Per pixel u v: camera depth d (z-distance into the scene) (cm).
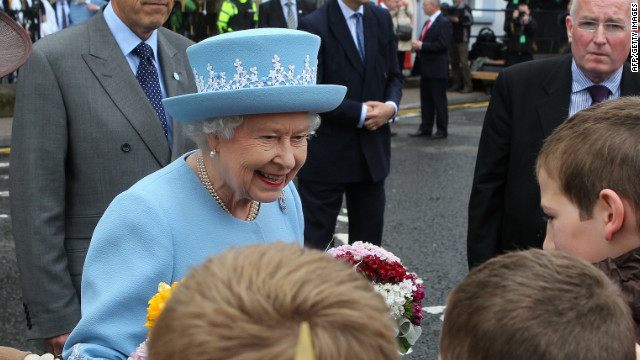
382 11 414
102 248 176
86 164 255
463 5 1464
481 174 296
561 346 102
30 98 248
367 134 405
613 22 261
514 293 107
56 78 252
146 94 269
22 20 1094
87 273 177
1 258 528
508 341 104
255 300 85
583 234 155
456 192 746
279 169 180
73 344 174
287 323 84
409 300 198
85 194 257
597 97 279
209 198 188
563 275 110
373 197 417
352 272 93
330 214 411
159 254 175
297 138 184
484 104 1397
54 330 251
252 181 182
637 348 122
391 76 420
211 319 84
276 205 210
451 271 511
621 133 150
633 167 147
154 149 262
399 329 198
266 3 782
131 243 175
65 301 251
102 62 258
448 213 665
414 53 1633
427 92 1046
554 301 105
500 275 111
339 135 400
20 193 248
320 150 402
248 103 168
